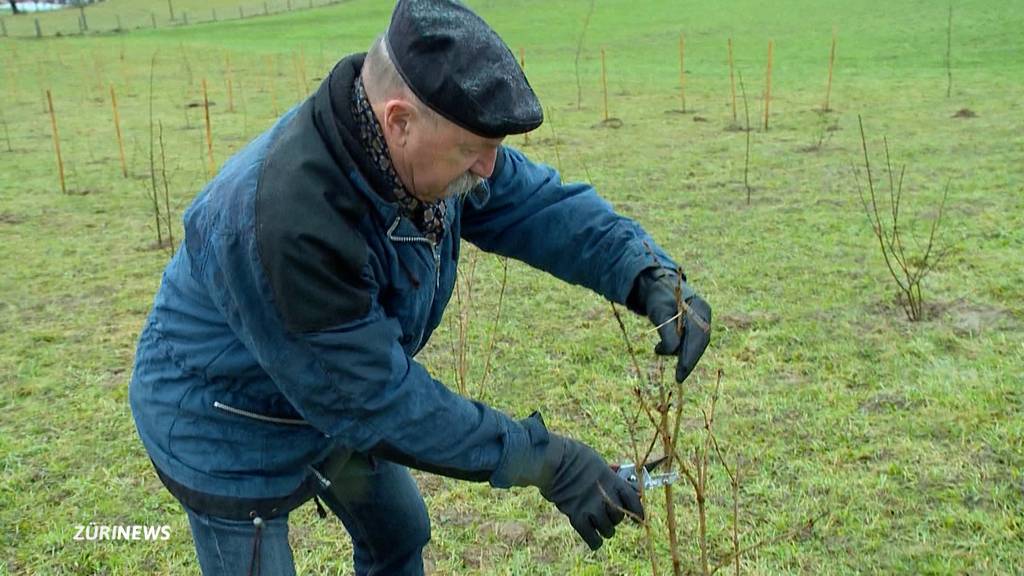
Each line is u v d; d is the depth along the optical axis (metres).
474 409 1.94
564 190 2.33
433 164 1.79
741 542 3.58
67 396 5.20
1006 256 6.64
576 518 2.02
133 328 6.30
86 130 15.68
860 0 29.19
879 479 3.93
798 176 9.70
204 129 15.43
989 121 12.03
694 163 10.71
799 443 4.28
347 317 1.81
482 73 1.70
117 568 3.64
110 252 8.21
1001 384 4.67
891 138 11.37
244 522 2.13
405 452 1.91
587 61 24.00
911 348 5.21
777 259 6.96
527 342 5.67
